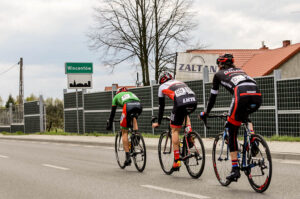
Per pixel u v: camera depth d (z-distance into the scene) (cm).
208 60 2523
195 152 734
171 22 3619
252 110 605
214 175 777
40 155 1286
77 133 2358
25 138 2194
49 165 1023
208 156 1103
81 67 2248
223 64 643
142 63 3622
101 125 2153
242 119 611
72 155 1261
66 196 640
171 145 797
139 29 3600
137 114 866
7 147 1667
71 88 2230
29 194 665
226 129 648
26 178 827
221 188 652
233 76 613
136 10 3609
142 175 815
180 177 770
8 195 662
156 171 863
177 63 2506
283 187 646
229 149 630
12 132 3138
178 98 730
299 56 3681
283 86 1295
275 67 3622
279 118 1309
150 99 1822
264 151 579
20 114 3009
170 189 659
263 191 593
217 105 1510
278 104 1310
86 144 1686
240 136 672
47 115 3064
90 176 827
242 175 762
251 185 616
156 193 634
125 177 799
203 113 664
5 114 3256
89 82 2262
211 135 1536
